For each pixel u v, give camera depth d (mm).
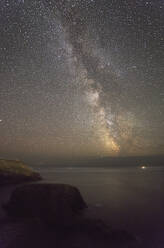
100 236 10117
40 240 9570
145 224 12211
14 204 13336
